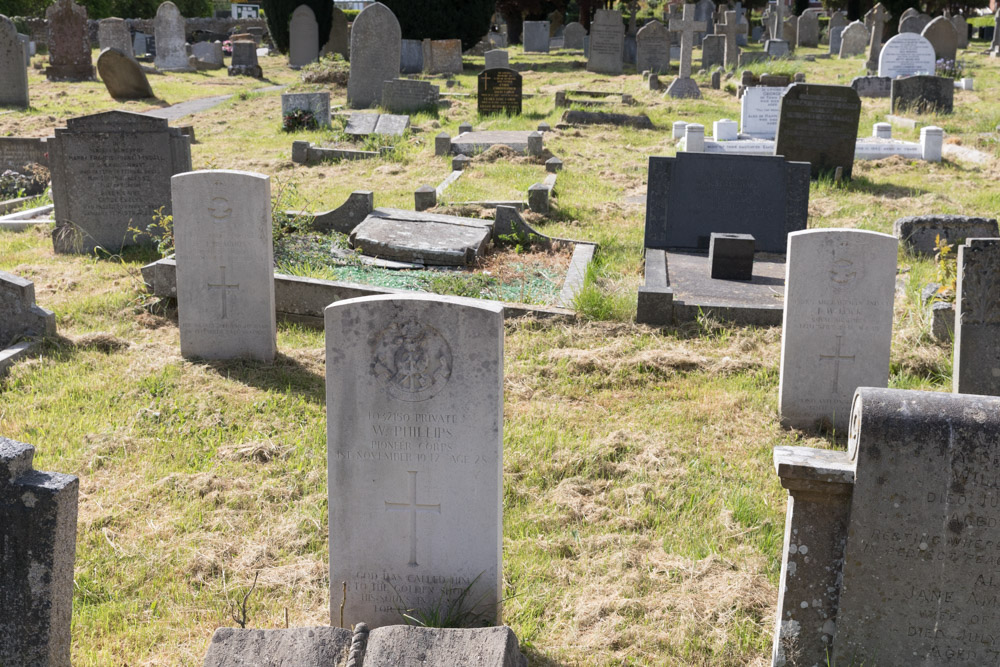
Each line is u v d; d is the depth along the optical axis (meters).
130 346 9.25
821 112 16.67
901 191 16.20
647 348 9.33
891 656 4.42
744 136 21.19
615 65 36.44
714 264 11.38
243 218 8.66
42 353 8.95
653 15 64.75
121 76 28.77
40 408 7.91
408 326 4.87
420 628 4.38
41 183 16.67
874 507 4.27
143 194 12.47
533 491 6.68
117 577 5.67
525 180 16.78
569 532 6.19
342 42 41.16
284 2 39.66
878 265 7.52
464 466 4.99
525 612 5.35
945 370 8.66
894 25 48.88
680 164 12.63
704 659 4.98
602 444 7.33
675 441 7.46
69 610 4.38
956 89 28.42
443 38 38.22
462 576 5.13
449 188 15.82
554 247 12.83
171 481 6.73
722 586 5.55
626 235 13.55
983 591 4.26
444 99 27.06
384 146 19.53
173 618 5.32
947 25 33.31
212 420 7.71
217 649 4.34
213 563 5.81
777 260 12.36
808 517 4.42
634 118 22.83
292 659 4.28
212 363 8.86
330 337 4.91
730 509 6.40
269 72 38.06
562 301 10.47
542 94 29.11
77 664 4.89
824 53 43.44
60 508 4.20
